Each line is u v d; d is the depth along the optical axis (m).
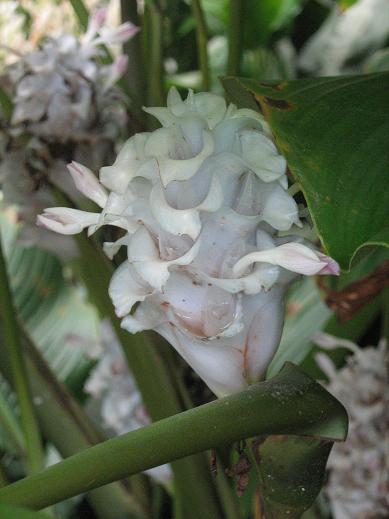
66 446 0.66
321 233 0.37
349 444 0.65
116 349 0.76
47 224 0.41
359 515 0.65
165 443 0.38
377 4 1.15
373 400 0.65
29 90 0.60
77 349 0.91
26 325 0.92
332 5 1.19
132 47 0.64
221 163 0.40
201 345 0.42
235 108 0.41
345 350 0.70
